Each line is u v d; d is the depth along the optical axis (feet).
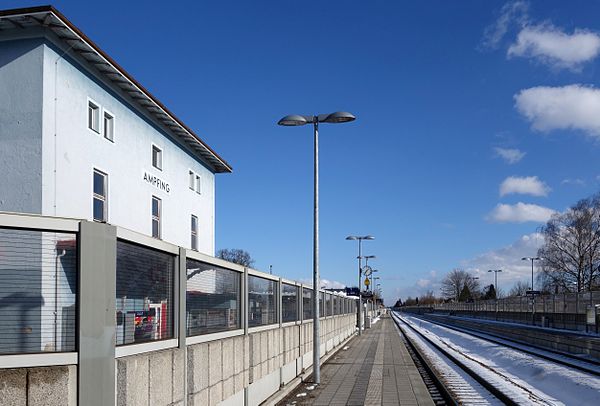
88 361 17.28
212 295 29.14
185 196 90.33
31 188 53.42
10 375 15.83
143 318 21.02
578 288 233.96
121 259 19.54
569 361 74.54
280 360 44.68
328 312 84.58
